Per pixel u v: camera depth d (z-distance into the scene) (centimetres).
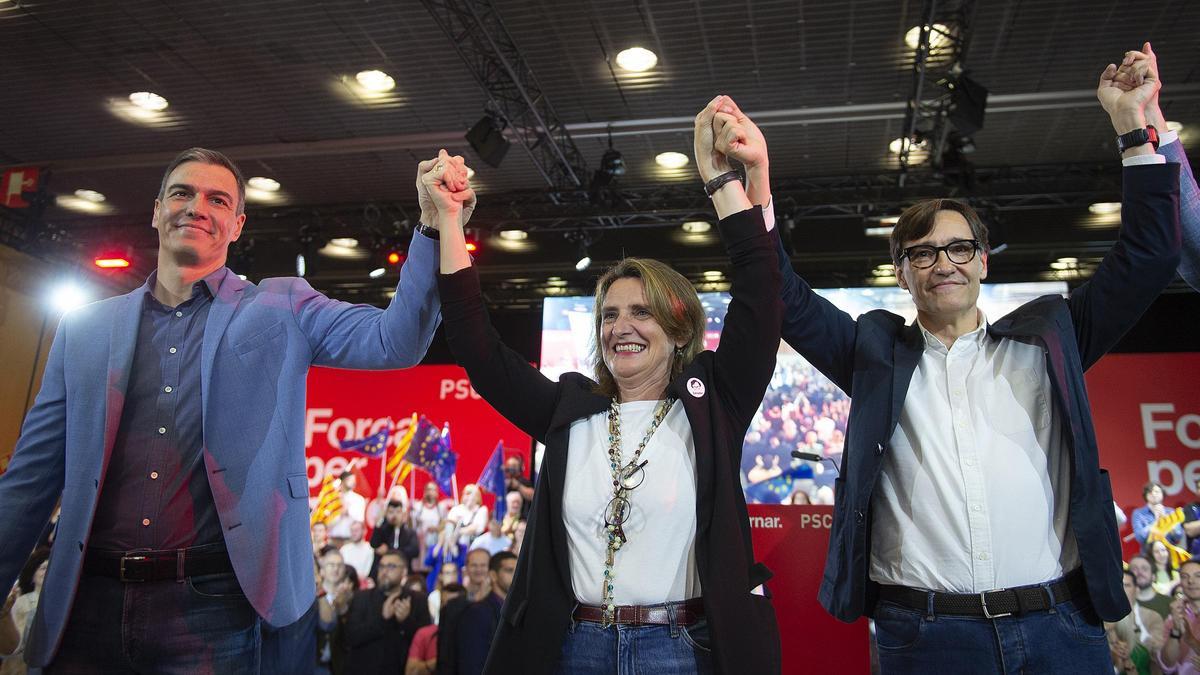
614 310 194
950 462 199
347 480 945
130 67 699
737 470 183
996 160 812
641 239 975
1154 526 792
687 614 170
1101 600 184
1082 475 189
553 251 1006
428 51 668
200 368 196
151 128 794
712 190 188
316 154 829
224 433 191
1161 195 196
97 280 1008
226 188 209
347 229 944
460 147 803
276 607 188
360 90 724
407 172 862
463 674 707
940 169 785
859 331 224
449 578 889
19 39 663
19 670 630
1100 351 209
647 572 172
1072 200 813
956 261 208
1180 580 714
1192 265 219
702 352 198
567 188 845
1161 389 827
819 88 695
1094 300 206
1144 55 205
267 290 212
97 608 183
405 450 945
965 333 212
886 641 201
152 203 938
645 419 188
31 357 938
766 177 191
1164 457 810
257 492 191
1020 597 187
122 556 183
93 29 650
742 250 184
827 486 843
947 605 191
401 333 200
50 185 900
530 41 640
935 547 196
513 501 916
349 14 625
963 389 205
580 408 193
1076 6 591
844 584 206
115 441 190
